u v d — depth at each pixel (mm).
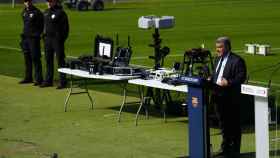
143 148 19453
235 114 18203
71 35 54031
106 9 86062
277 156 17656
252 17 69750
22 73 34438
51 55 29484
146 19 24031
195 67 24453
